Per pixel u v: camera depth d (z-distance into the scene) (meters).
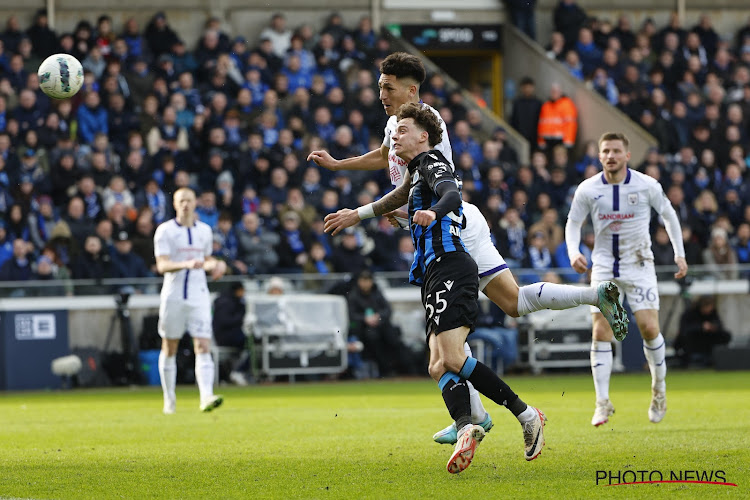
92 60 57.69
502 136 62.12
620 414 28.44
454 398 16.80
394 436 23.47
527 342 49.47
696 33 72.31
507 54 71.12
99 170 53.25
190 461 19.38
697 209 61.16
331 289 48.66
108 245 49.34
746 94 70.44
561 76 66.94
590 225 57.75
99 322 46.78
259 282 47.69
